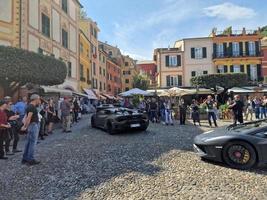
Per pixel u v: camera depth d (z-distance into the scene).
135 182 6.15
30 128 8.08
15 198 5.52
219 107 24.97
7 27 21.58
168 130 15.19
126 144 10.92
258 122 8.01
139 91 27.64
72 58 34.16
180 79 46.53
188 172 6.80
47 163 8.13
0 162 8.49
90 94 40.75
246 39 45.34
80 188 5.92
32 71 18.58
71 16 33.97
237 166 7.10
